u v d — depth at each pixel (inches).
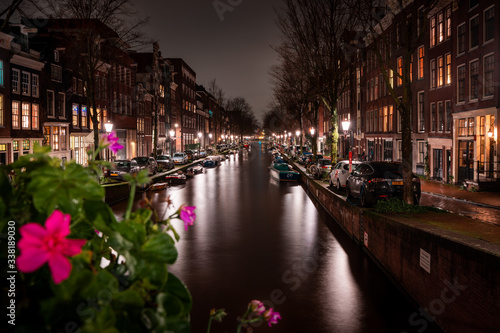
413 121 1332.4
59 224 59.2
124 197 927.0
